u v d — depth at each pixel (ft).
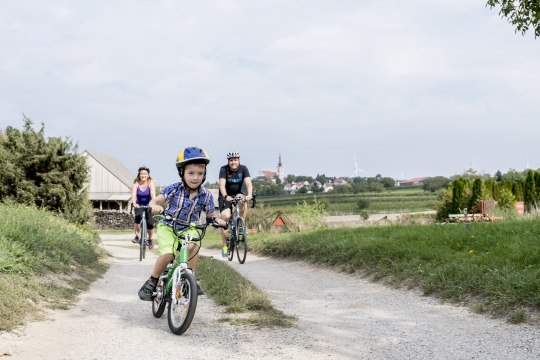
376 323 19.76
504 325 18.58
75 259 35.68
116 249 70.28
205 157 17.81
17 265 23.99
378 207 322.14
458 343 16.74
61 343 15.81
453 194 102.06
